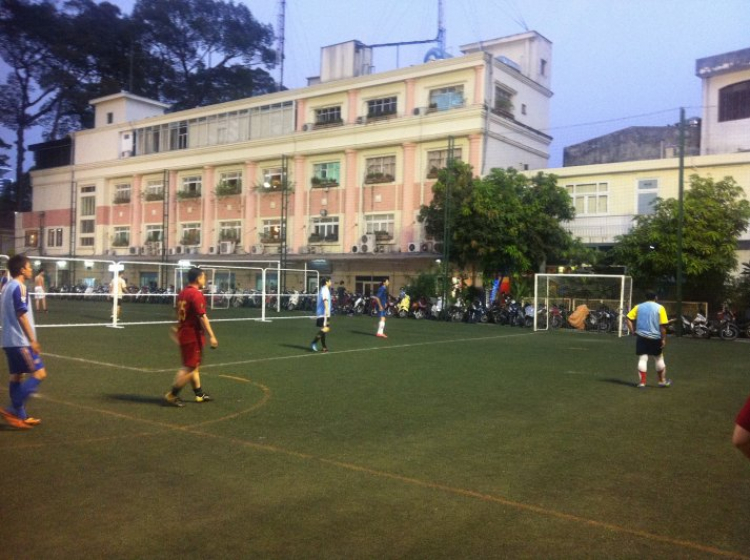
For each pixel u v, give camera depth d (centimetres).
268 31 5912
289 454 586
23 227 5362
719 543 407
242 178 4062
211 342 799
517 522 436
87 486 485
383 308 1886
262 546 388
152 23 5484
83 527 408
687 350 1752
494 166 3231
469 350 1545
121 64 5650
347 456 584
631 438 682
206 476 516
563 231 2750
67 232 5041
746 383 1114
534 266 2791
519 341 1853
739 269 2612
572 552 389
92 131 4900
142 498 463
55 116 5800
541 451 619
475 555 382
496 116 3219
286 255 3625
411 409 803
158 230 4488
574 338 2027
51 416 715
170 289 3716
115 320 1991
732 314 2216
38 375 668
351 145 3556
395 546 392
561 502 477
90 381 951
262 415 746
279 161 3894
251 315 2852
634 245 2511
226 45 5728
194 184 4325
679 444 660
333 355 1374
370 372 1121
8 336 652
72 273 3728
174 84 5750
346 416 753
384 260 3466
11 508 438
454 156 3225
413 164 3362
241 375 1055
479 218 2686
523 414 792
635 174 2866
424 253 3200
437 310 2809
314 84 3859
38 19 5184
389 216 3466
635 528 430
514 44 3809
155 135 4531
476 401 869
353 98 3600
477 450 616
